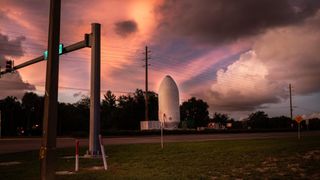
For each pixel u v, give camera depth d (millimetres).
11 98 90438
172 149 25234
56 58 10867
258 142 31688
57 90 10742
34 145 33219
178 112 71312
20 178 12914
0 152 24828
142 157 20062
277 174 12914
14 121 90125
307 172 13180
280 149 23047
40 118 88438
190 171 14086
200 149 24938
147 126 65188
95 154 21172
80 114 90875
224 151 22906
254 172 13555
